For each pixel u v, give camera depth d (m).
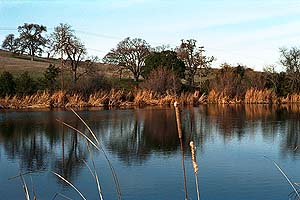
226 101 62.53
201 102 62.62
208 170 18.27
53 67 62.41
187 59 74.88
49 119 38.91
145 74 73.81
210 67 76.31
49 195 14.97
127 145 25.16
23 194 15.14
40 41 116.94
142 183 16.30
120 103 57.81
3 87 57.72
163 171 18.25
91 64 68.25
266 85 69.94
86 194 14.97
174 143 25.72
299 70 70.50
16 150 23.70
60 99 55.38
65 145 25.25
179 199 14.22
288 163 19.52
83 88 59.47
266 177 16.86
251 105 59.97
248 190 15.03
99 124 35.34
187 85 71.31
